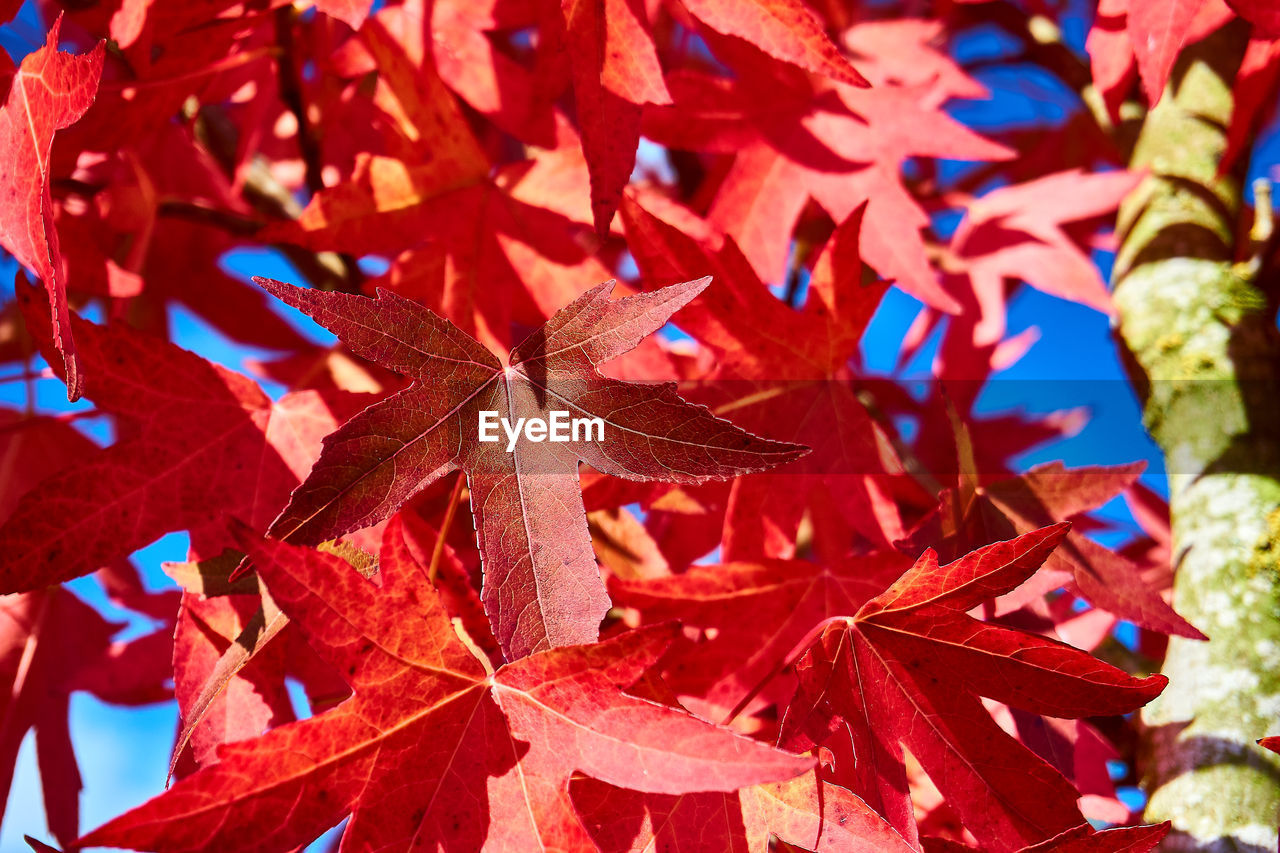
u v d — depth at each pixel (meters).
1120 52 0.83
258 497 0.75
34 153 0.70
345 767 0.66
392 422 0.68
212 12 0.79
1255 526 0.78
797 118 0.84
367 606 0.67
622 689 0.67
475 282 0.80
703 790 0.65
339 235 0.79
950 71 0.89
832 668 0.71
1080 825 0.69
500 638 0.67
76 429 0.92
